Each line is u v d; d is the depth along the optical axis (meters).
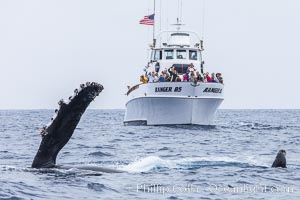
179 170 86.69
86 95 70.12
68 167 77.69
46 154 76.62
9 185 68.56
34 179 71.69
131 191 68.31
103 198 64.25
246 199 66.31
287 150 135.88
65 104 71.50
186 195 67.75
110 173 78.00
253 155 121.81
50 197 64.12
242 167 91.75
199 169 88.56
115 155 119.69
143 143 155.12
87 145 147.00
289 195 69.31
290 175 84.44
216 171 86.81
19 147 140.50
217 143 157.50
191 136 182.62
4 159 109.75
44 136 74.94
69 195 65.00
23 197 64.00
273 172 86.88
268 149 138.88
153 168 87.44
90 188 68.31
